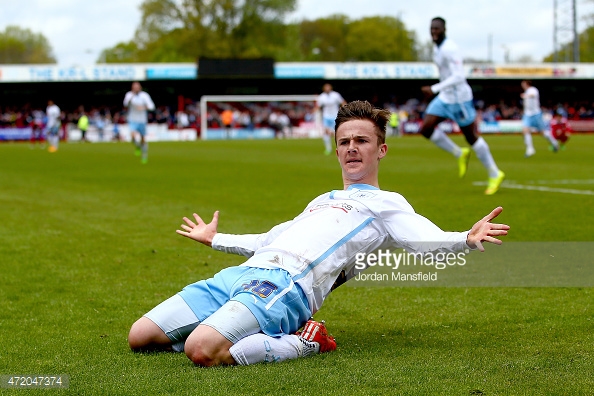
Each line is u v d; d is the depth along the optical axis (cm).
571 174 3144
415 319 962
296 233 802
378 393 632
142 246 1541
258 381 667
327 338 787
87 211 2103
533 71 10438
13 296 1125
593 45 15850
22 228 1792
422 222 802
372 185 857
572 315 952
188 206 2184
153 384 670
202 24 14138
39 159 4778
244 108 10412
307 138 9044
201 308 791
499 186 2605
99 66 10162
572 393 630
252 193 2517
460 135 8994
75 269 1323
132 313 1019
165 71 10300
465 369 705
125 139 9438
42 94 10931
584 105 11338
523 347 803
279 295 749
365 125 844
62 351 824
